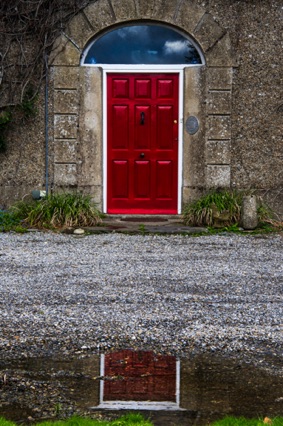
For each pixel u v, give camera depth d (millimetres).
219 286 6652
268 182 11062
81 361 4688
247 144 11047
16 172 11070
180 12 10953
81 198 10586
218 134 11000
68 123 11031
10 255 8141
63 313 5660
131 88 11219
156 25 11156
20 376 4402
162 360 4711
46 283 6703
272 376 4441
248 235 9773
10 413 3879
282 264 7730
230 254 8305
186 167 11164
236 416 3865
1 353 4789
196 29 10953
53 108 11016
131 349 4906
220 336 5145
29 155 11055
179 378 4410
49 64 10953
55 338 5086
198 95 11094
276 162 11055
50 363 4637
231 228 10062
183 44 11203
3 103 10969
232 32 10953
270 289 6547
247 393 4188
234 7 10930
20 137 11047
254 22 10953
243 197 10211
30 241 9125
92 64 11125
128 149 11242
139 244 8969
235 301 6094
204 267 7523
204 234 9789
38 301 6023
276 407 3986
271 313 5711
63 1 10914
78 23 10945
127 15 10945
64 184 11070
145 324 5402
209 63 10953
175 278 6980
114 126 11234
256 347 4941
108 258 8000
